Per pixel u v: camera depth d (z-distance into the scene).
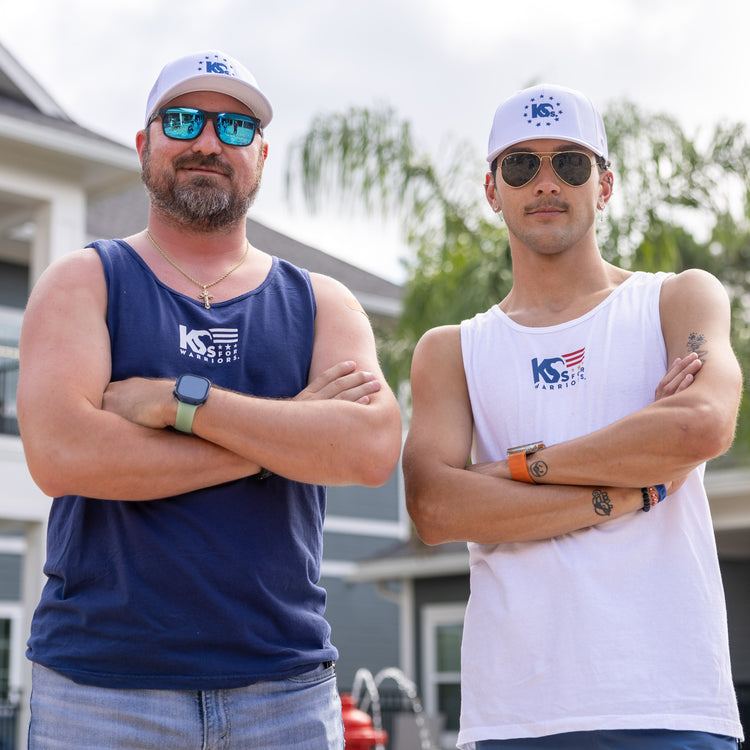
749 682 14.17
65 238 11.38
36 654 2.51
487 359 2.93
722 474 12.39
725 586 14.41
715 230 10.51
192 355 2.69
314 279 2.96
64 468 2.47
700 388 2.63
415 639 16.34
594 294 2.93
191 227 2.83
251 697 2.49
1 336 14.23
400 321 10.70
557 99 2.90
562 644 2.60
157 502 2.53
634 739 2.51
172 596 2.47
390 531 20.25
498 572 2.74
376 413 2.63
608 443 2.64
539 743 2.59
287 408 2.55
